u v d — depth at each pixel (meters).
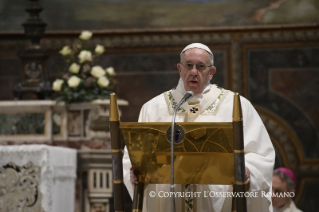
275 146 29.56
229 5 30.36
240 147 10.30
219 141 10.64
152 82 30.38
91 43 30.72
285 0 29.98
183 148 10.88
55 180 20.44
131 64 30.53
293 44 29.83
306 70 29.67
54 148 20.34
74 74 24.62
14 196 19.47
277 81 29.83
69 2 30.92
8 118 24.11
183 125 10.69
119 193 10.98
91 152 23.84
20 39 30.92
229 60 30.17
